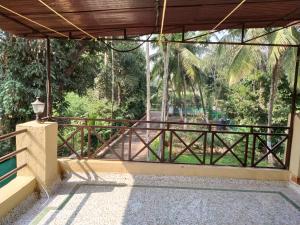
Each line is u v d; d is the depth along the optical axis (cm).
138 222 238
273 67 868
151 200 283
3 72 614
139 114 1507
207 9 241
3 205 222
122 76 1292
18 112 620
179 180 338
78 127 351
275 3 227
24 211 249
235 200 290
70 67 691
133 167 344
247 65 864
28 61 623
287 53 820
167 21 288
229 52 1047
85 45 690
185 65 1013
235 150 929
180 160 808
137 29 327
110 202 275
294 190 320
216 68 1338
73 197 283
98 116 985
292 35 698
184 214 255
